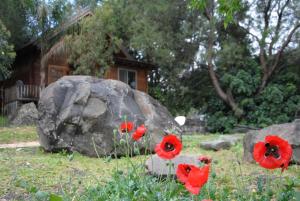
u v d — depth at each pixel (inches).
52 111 297.6
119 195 106.4
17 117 613.9
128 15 750.5
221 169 215.8
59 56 782.5
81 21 693.3
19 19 783.7
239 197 112.1
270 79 773.3
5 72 683.4
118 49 754.2
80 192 141.8
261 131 253.3
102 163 236.7
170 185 106.3
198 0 265.7
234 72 762.2
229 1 239.1
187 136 467.5
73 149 285.7
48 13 687.1
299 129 243.3
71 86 312.0
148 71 897.5
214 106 782.5
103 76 715.4
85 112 284.4
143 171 122.0
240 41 787.4
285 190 104.1
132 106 305.3
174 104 863.1
